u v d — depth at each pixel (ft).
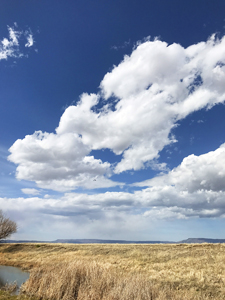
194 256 92.99
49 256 131.64
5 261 122.42
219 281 58.29
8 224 183.21
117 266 86.79
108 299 44.65
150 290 48.24
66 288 52.19
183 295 48.67
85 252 132.05
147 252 113.60
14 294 54.08
